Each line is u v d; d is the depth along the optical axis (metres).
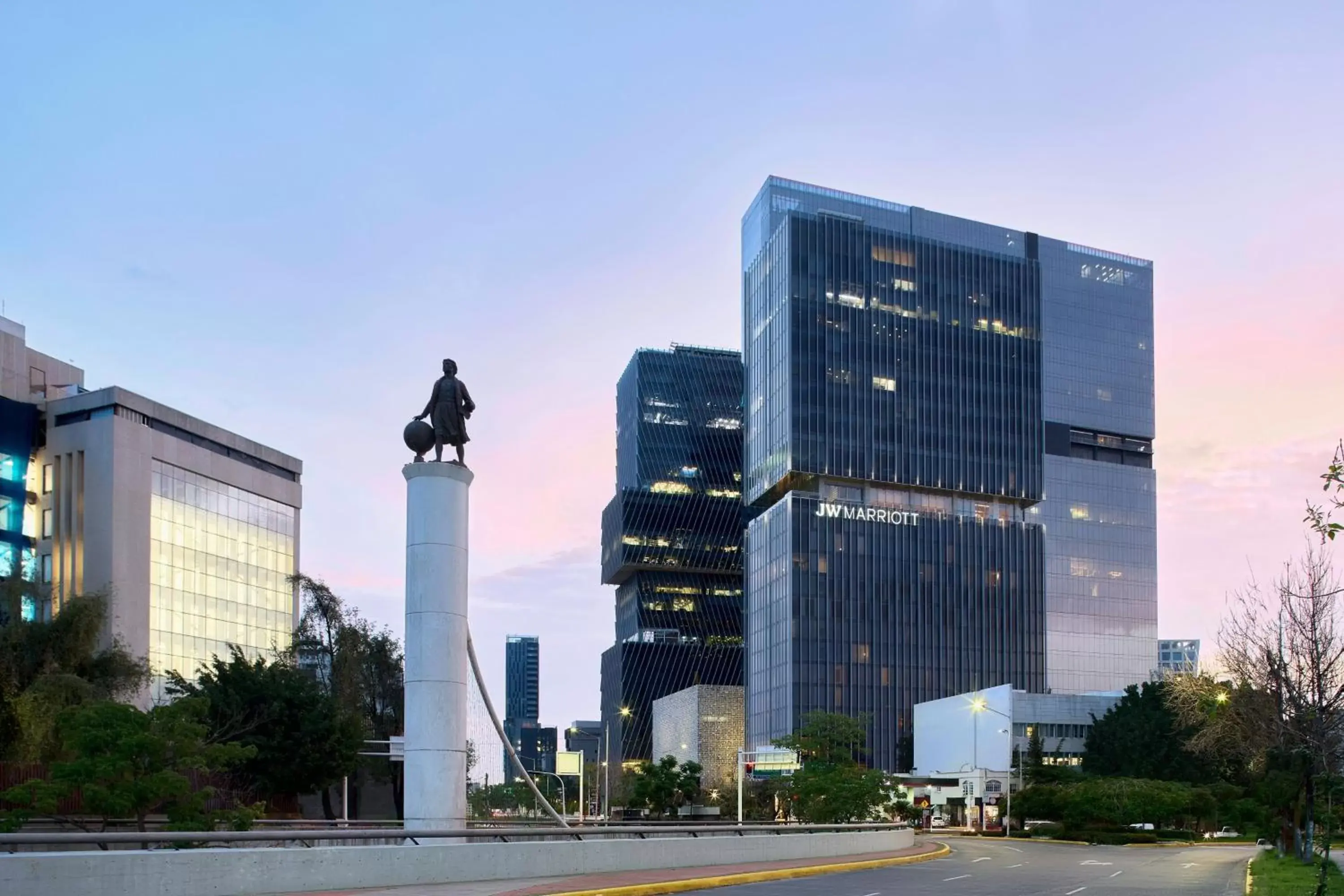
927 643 168.25
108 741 40.53
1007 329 185.25
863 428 173.75
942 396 179.38
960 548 173.75
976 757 140.75
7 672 57.25
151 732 41.72
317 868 24.58
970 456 179.00
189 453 104.19
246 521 112.19
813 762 91.19
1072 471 189.00
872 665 164.88
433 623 31.12
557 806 150.25
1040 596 176.25
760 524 177.62
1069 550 186.00
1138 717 114.00
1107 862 54.88
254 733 61.44
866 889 33.03
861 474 172.25
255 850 23.39
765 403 181.62
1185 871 46.69
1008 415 182.75
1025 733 135.00
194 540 104.19
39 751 50.78
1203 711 53.69
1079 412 193.38
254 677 62.72
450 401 32.66
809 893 31.06
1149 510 192.88
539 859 30.36
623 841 34.12
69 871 20.16
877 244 179.88
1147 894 33.12
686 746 181.50
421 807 30.27
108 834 21.98
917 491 178.12
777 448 175.25
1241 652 39.75
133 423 97.94
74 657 61.41
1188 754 105.19
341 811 76.56
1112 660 184.50
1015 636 173.25
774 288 180.38
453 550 31.67
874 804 76.62
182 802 40.88
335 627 75.12
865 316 177.12
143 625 95.94
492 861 28.83
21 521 96.81
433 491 31.70
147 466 98.62
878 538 169.38
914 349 179.12
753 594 179.00
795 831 50.97
